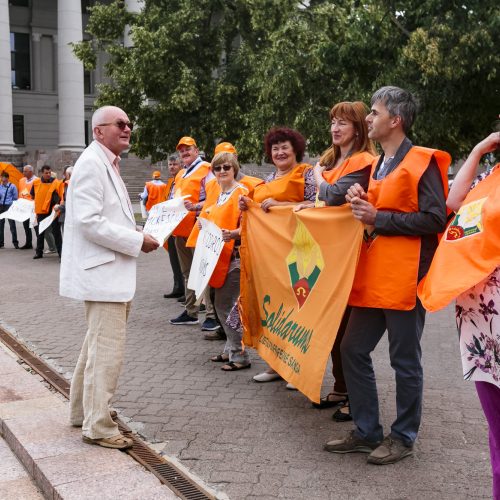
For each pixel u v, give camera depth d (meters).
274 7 18.28
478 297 2.90
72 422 4.39
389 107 3.77
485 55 12.66
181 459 4.07
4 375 5.63
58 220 14.81
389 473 3.83
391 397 5.20
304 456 4.09
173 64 19.48
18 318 8.39
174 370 5.99
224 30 19.92
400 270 3.78
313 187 5.10
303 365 4.48
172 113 19.64
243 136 18.48
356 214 3.79
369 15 13.81
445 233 3.08
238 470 3.90
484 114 14.14
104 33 20.77
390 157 3.87
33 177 17.23
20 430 4.35
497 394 2.96
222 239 5.79
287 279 4.83
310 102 16.66
